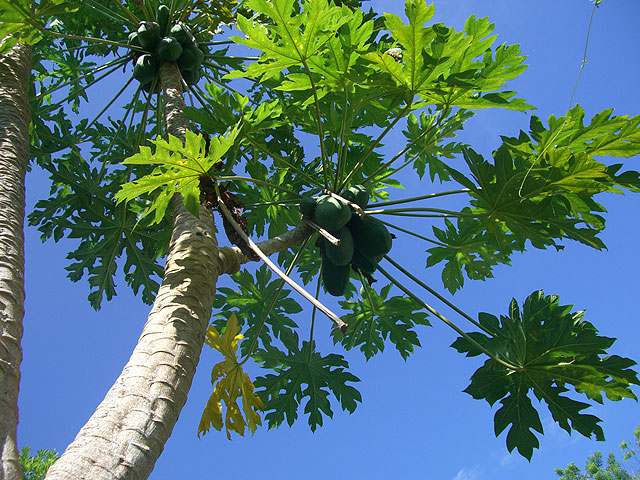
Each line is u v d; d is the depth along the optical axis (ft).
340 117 15.39
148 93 19.61
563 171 13.12
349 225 14.61
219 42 20.75
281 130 19.08
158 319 8.90
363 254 14.66
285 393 18.94
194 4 19.85
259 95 21.62
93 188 20.71
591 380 14.44
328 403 19.08
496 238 14.92
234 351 11.85
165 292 9.45
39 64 22.90
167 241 21.56
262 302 19.97
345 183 14.90
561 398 14.71
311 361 19.21
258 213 19.65
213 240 10.80
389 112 14.83
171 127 15.61
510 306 15.64
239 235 11.10
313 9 11.92
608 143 13.30
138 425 7.03
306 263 21.42
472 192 14.34
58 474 6.05
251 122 14.66
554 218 13.79
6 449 5.97
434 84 12.99
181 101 17.02
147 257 21.81
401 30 12.21
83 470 6.19
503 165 13.73
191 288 9.55
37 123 20.76
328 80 13.50
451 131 19.19
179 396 7.86
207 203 11.36
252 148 17.29
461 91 14.06
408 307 19.93
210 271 10.11
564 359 14.61
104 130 21.90
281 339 20.03
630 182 12.89
